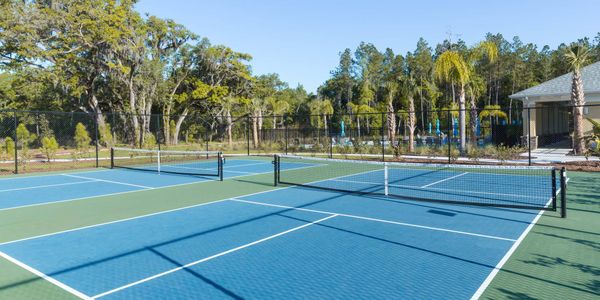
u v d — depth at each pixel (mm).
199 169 19562
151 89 46625
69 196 12047
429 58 71438
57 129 43938
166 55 50219
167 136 39625
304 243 6789
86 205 10578
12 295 4836
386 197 11078
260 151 31172
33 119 43719
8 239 7375
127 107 46344
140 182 15000
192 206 10203
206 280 5227
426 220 8320
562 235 7008
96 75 43219
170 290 4922
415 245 6594
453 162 19250
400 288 4867
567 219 8133
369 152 25781
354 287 4926
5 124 42219
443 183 13516
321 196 11430
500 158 19531
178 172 18109
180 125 53000
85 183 14953
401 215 8820
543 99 25516
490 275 5230
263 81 61656
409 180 14406
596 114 23953
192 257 6156
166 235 7441
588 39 67750
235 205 10242
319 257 6059
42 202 11125
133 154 27391
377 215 8852
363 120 57719
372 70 80938
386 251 6297
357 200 10727
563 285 4863
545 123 30078
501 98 69062
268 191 12461
